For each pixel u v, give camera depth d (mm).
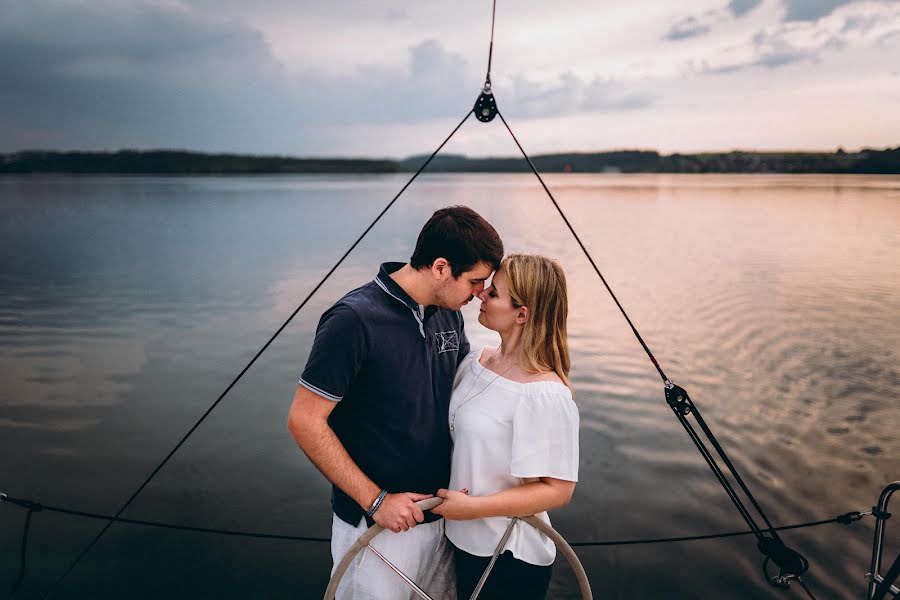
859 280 12773
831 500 3943
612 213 33531
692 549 3377
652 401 5738
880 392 5992
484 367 1519
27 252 17641
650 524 3668
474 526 1503
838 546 3385
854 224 27016
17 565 3090
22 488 4066
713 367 6820
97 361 7242
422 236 1418
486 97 1656
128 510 3754
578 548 3396
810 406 5633
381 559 1462
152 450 4699
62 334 8531
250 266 15117
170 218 30359
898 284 12250
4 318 9453
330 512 3734
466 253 1379
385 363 1395
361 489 1357
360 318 1347
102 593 2879
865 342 7887
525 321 1433
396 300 1413
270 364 6996
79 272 14070
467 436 1464
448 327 1547
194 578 3014
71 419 5391
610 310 9891
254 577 3031
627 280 12789
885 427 5133
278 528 3543
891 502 3877
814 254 17016
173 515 3689
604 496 4000
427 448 1504
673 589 3016
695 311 9805
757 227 25547
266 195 56188
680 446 4766
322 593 2910
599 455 4609
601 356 7211
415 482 1504
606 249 17984
